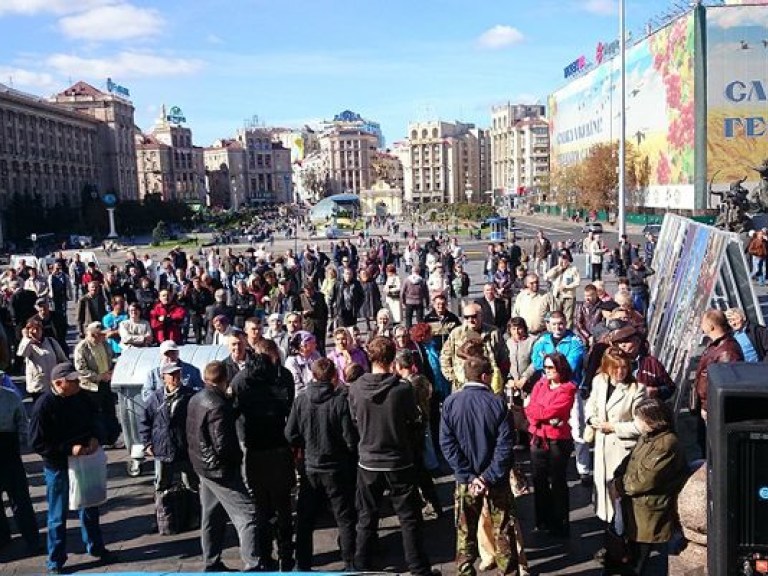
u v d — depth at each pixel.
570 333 8.77
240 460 6.57
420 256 29.58
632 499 5.78
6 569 6.98
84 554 7.20
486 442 5.99
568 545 7.05
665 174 62.09
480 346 6.84
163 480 7.63
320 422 6.48
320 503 6.69
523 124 167.88
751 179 55.50
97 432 6.98
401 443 6.28
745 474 3.17
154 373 7.90
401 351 8.03
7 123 102.19
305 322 14.59
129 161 146.25
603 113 78.44
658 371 7.93
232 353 8.62
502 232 60.91
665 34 61.00
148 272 23.83
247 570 6.59
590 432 6.77
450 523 7.70
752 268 25.72
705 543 5.44
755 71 54.69
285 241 70.62
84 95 136.50
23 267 21.50
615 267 27.41
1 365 9.88
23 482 7.29
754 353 8.77
